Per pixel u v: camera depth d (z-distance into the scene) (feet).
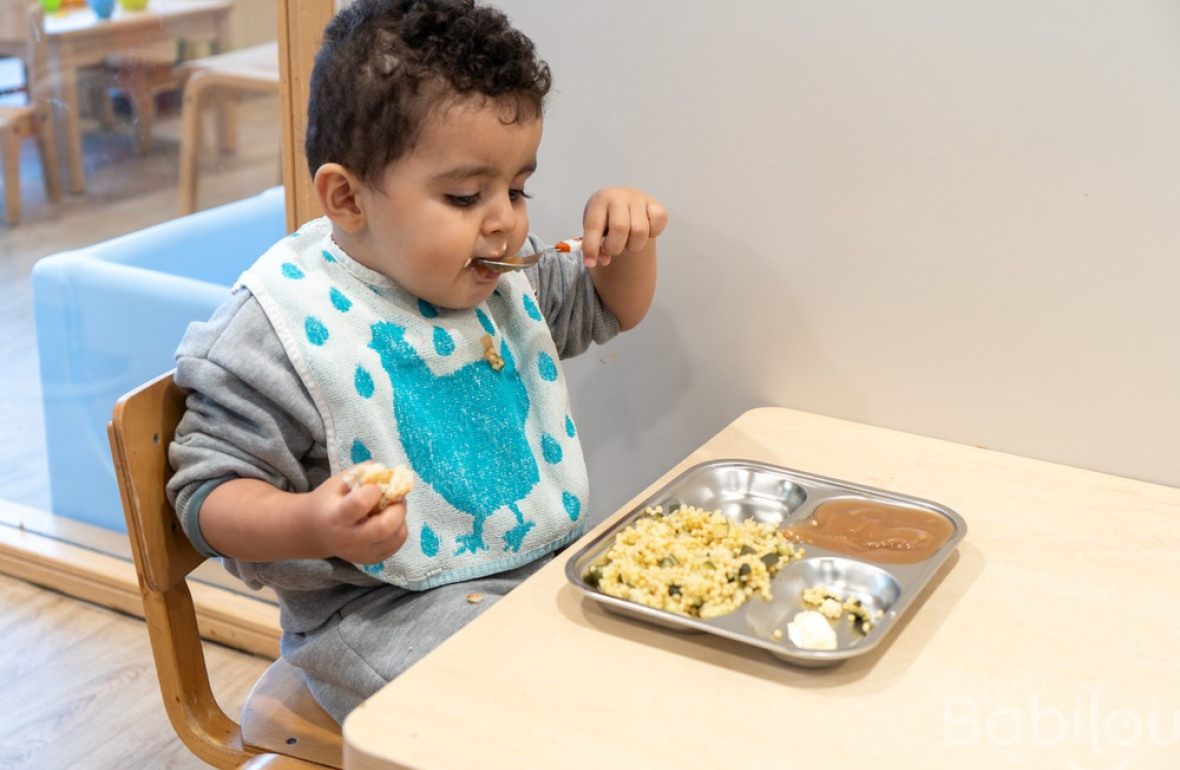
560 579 3.23
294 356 3.59
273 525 3.26
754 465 3.88
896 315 4.29
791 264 4.40
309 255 3.83
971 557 3.48
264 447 3.49
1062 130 3.88
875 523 3.58
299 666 3.73
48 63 6.22
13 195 6.61
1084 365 4.07
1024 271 4.06
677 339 4.68
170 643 3.63
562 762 2.53
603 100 4.50
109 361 6.66
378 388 3.69
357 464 3.64
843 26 4.07
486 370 3.95
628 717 2.69
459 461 3.79
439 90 3.39
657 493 3.67
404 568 3.65
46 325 6.77
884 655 2.97
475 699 2.73
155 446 3.55
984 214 4.06
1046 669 2.95
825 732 2.67
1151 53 3.70
